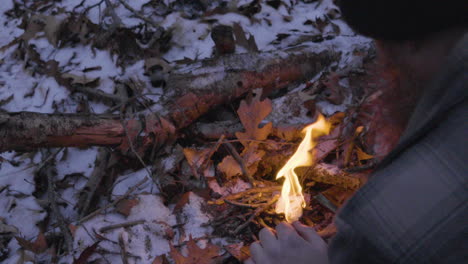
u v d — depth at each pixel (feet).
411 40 2.27
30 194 6.49
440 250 2.01
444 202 2.02
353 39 8.75
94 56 8.71
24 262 5.40
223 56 7.38
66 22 9.30
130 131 6.24
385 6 2.19
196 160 6.19
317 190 6.28
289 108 7.05
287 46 8.94
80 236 5.55
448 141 2.07
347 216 2.25
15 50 9.18
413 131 2.21
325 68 8.20
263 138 6.31
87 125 5.99
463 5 2.07
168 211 5.90
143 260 5.35
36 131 5.68
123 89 7.76
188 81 6.86
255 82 7.36
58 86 8.22
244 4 9.91
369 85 7.34
